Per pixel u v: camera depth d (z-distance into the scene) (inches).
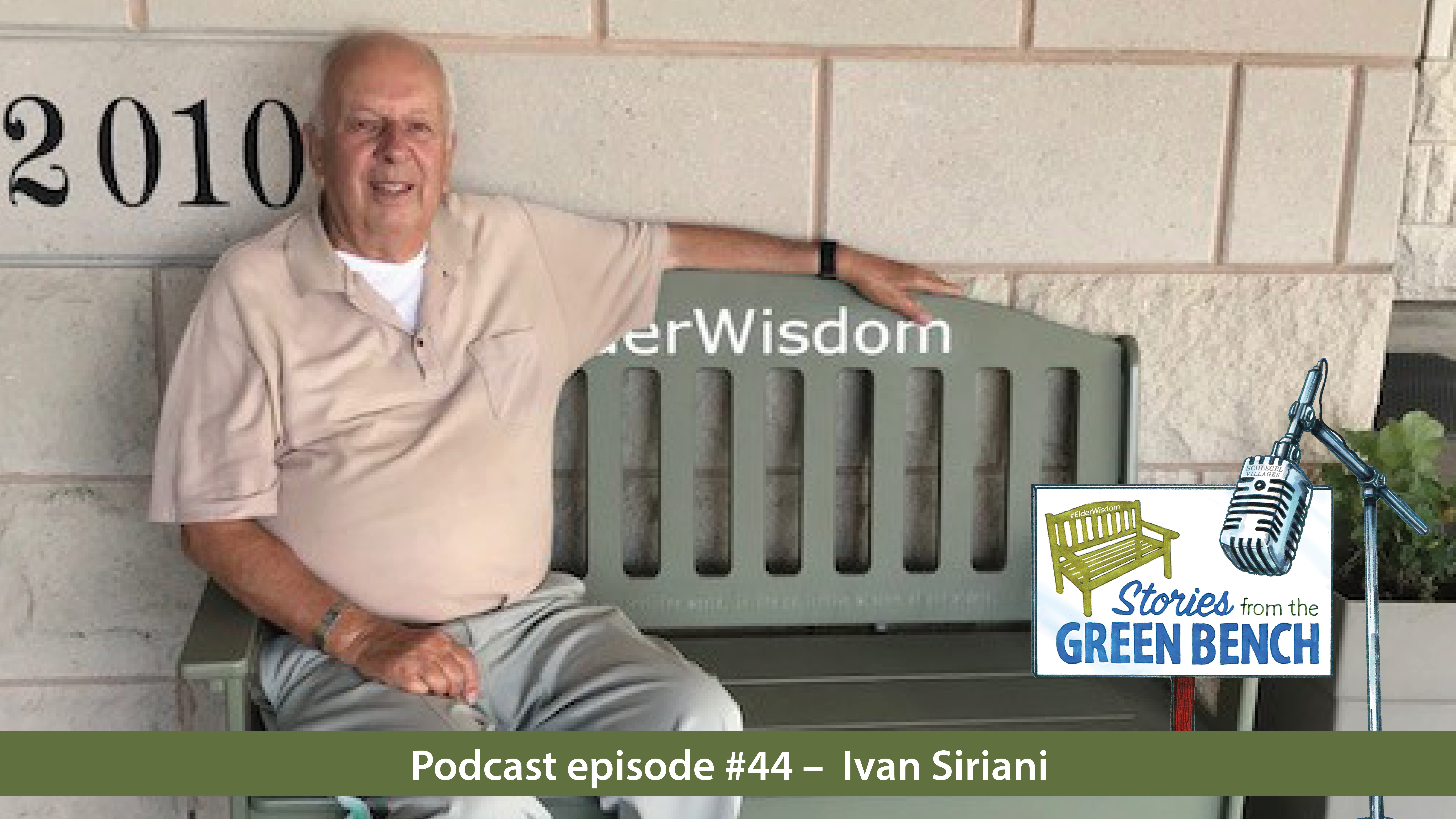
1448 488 99.3
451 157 93.6
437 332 91.0
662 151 101.4
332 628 84.6
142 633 106.0
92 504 103.6
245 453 87.4
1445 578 97.8
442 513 88.7
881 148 102.7
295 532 88.4
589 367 100.2
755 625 104.1
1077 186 104.5
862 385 106.3
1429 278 114.7
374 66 87.7
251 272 88.8
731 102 101.0
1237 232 106.3
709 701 83.8
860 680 97.9
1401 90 104.7
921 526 109.6
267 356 88.1
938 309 102.0
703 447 107.3
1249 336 108.0
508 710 90.9
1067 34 102.0
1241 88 103.9
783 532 109.3
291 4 97.2
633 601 103.1
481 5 98.1
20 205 98.4
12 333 100.3
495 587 91.1
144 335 101.3
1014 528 105.3
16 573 104.0
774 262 100.0
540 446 94.1
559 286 96.6
